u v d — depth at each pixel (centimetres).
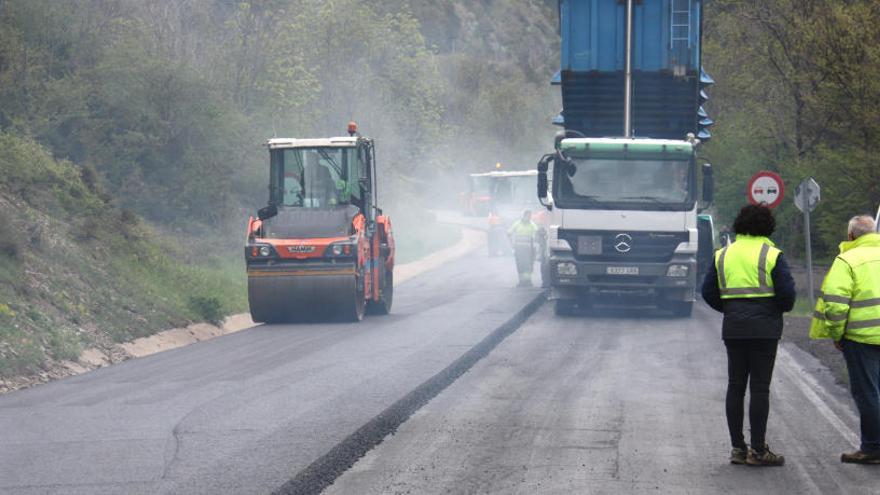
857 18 3431
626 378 1589
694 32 2777
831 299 1051
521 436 1163
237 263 3653
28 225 2470
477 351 1852
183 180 3825
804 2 4212
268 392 1422
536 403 1371
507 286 3559
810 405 1374
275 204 2555
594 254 2494
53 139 3488
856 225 1095
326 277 2386
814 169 4356
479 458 1056
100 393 1458
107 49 3862
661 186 2488
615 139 2525
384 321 2445
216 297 2841
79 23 3853
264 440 1107
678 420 1259
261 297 2408
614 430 1198
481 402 1379
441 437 1156
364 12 6431
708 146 4959
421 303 2945
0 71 3338
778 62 4666
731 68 5031
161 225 3659
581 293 2519
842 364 1738
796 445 1132
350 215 2516
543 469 1010
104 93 3716
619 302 2895
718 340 2092
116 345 2111
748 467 1028
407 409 1305
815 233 5000
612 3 2777
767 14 4456
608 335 2180
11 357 1736
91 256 2619
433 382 1490
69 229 2716
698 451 1095
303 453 1042
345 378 1529
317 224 2480
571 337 2142
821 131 4444
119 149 3684
